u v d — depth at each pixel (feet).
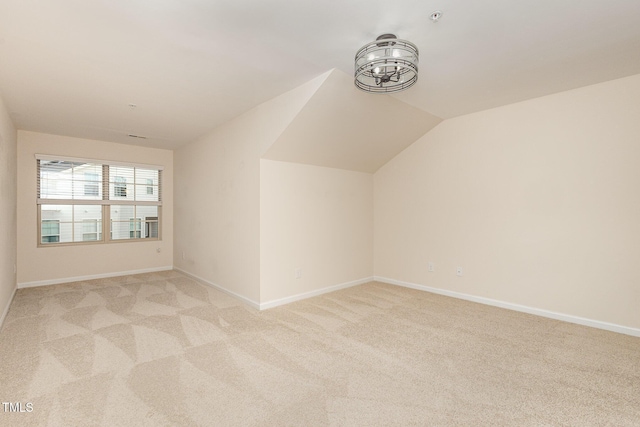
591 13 6.40
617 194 9.61
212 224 15.05
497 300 12.13
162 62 8.42
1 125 10.36
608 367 7.52
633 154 9.34
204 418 5.68
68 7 6.07
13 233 13.29
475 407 6.02
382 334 9.45
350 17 6.52
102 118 13.16
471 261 12.85
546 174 10.93
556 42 7.53
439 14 6.41
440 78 9.52
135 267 18.19
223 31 7.00
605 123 9.78
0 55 7.96
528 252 11.35
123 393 6.41
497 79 9.59
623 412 5.89
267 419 5.66
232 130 13.47
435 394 6.44
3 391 6.46
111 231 17.56
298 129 10.94
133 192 18.17
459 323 10.36
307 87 9.78
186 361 7.76
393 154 15.19
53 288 14.75
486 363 7.72
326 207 14.12
